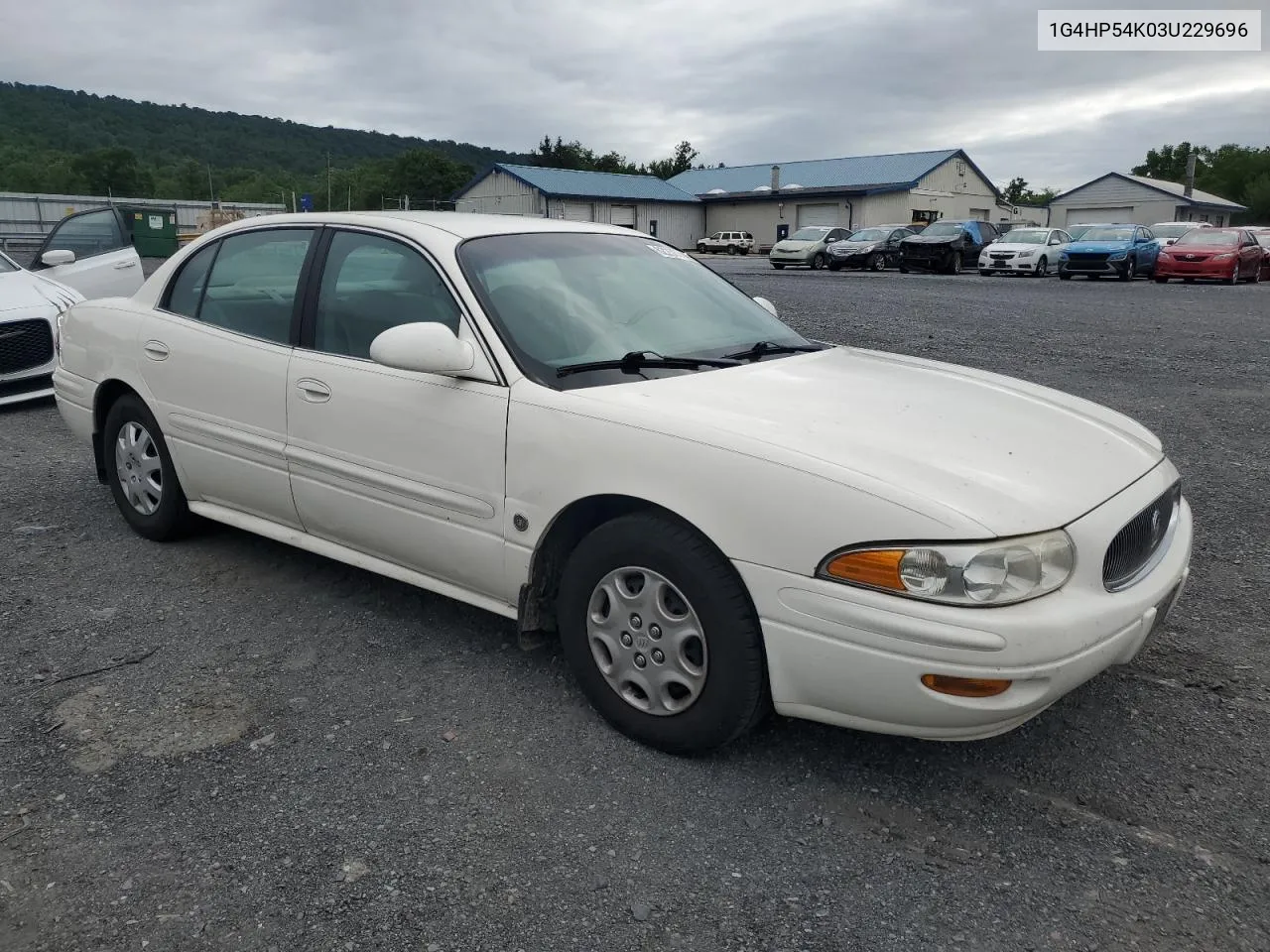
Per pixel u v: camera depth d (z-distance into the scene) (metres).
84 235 10.76
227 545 4.66
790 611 2.60
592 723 3.14
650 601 2.89
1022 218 62.75
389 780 2.82
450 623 3.87
